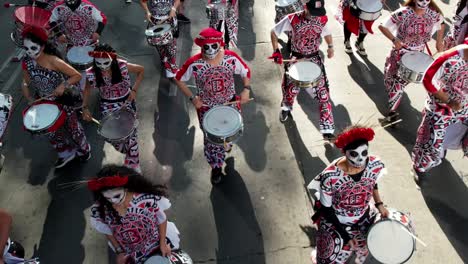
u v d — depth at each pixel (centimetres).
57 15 491
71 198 453
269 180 455
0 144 435
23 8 478
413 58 450
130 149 432
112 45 683
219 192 446
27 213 442
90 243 410
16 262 322
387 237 296
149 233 299
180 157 491
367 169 291
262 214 422
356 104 543
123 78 410
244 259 387
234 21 574
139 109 560
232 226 414
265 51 649
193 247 399
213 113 392
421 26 441
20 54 689
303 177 457
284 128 515
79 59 484
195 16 746
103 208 280
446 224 399
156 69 629
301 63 457
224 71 385
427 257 374
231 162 477
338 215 312
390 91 482
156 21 559
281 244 395
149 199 284
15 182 476
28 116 409
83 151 480
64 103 425
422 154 410
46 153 508
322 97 465
